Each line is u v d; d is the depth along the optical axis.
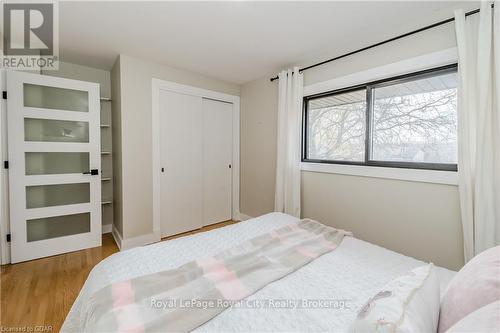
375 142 2.21
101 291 0.91
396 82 2.03
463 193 1.59
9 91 2.18
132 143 2.67
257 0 1.63
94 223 2.71
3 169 2.22
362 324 0.56
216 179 3.58
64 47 2.41
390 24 1.93
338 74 2.38
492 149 1.49
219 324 0.79
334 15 1.81
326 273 1.13
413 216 1.90
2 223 2.23
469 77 1.55
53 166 2.48
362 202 2.23
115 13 1.80
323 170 2.54
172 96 3.00
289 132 2.78
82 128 2.61
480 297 0.57
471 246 1.56
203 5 1.70
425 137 1.91
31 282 1.95
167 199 3.03
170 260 1.22
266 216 2.05
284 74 2.83
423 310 0.59
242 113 3.69
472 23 1.54
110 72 3.12
